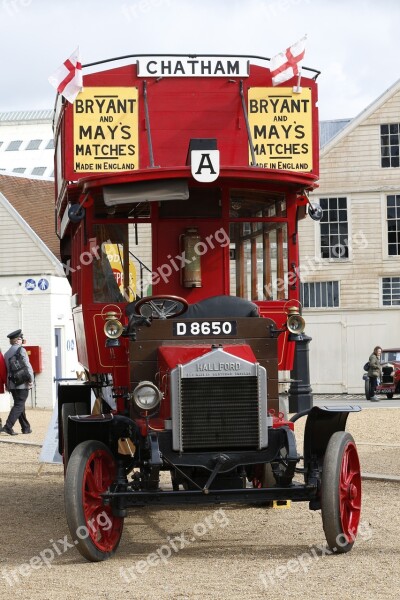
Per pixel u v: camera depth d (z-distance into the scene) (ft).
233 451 31.68
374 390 133.59
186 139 41.37
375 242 157.79
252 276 38.14
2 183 138.51
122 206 37.78
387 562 30.50
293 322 35.68
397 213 157.89
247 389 31.68
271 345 33.50
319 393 157.89
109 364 37.70
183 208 37.88
